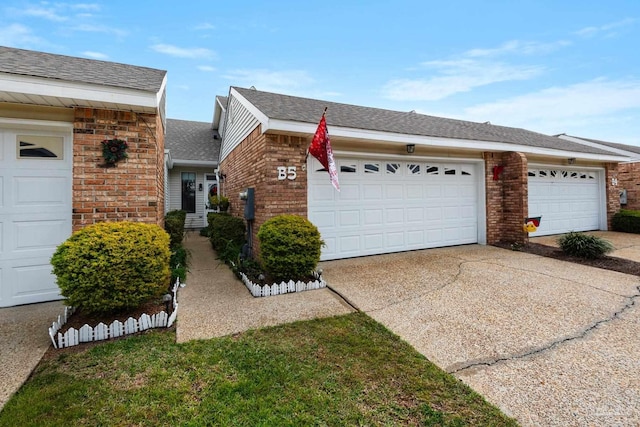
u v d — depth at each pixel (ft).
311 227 16.80
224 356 9.55
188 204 46.83
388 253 24.43
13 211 13.79
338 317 12.64
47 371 8.75
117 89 13.44
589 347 9.98
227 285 17.31
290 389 7.92
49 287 14.38
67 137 14.61
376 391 7.83
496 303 14.01
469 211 28.30
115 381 8.27
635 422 6.72
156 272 11.82
